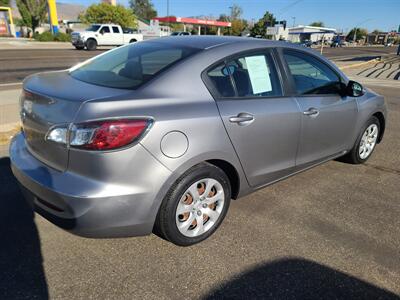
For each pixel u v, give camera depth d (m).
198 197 2.90
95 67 3.28
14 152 3.00
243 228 3.28
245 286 2.59
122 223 2.53
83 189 2.39
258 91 3.24
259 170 3.32
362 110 4.45
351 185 4.30
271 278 2.67
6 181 3.99
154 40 3.55
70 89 2.69
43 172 2.59
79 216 2.42
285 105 3.38
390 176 4.63
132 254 2.87
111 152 2.37
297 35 72.38
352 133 4.45
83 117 2.36
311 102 3.67
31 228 3.16
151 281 2.60
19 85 9.72
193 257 2.87
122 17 53.50
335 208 3.72
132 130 2.41
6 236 3.03
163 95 2.68
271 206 3.71
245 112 3.03
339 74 4.18
